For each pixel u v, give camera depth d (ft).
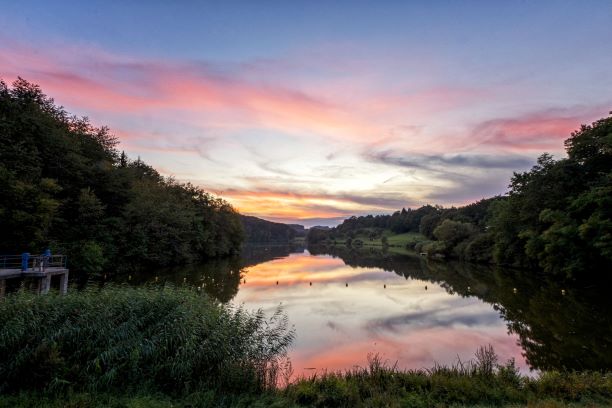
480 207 396.37
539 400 29.91
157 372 30.42
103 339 31.07
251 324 37.45
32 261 86.22
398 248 476.95
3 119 97.71
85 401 25.57
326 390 31.94
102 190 138.92
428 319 77.71
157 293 38.88
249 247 571.69
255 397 29.76
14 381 27.37
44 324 30.91
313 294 110.01
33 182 98.58
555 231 125.39
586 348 56.49
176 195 244.83
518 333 66.03
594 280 125.90
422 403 29.78
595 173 134.92
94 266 112.98
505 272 172.45
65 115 144.97
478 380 35.22
